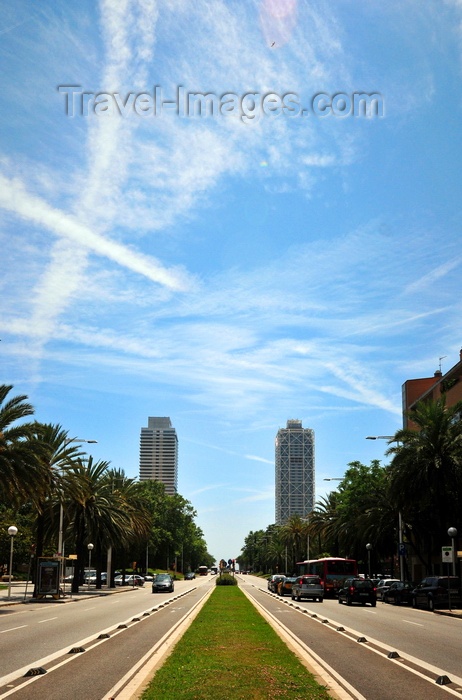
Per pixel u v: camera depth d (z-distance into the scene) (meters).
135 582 91.62
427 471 54.56
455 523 56.59
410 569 83.38
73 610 37.84
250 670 14.05
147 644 19.52
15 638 21.58
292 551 151.00
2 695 11.48
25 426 41.84
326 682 12.88
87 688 12.19
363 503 72.25
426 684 13.09
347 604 46.09
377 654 17.84
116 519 65.25
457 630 26.47
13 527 49.53
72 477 52.22
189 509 146.75
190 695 11.14
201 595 60.38
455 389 73.06
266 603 47.81
